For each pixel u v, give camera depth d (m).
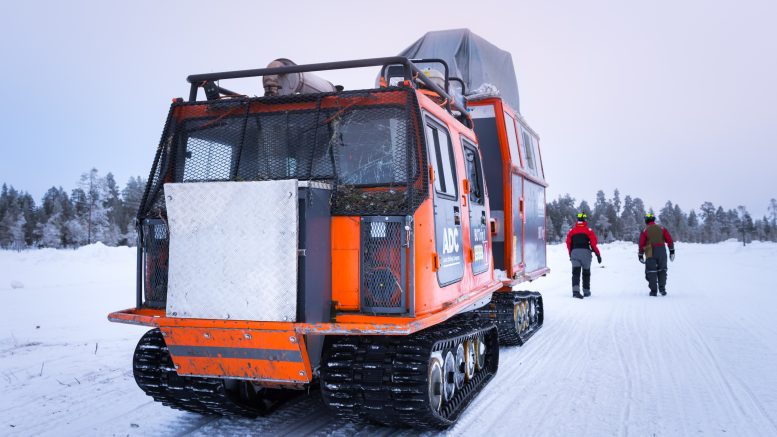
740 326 8.82
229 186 3.69
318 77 5.11
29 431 4.32
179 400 4.48
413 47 9.13
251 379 3.89
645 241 13.62
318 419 4.66
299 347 3.61
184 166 4.41
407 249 3.79
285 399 5.09
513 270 8.09
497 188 8.11
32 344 7.53
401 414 3.95
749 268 22.59
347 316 3.79
